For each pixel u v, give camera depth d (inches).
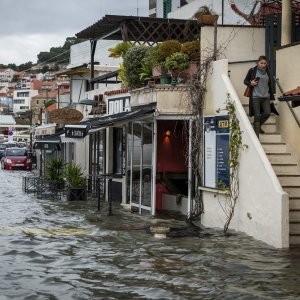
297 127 496.4
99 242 466.0
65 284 330.0
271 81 530.6
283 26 566.6
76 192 824.3
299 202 460.4
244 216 476.7
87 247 443.8
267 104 505.0
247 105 552.1
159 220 591.8
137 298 300.0
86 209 706.2
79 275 351.9
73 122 959.0
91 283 331.9
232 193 494.0
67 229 537.3
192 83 568.4
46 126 1400.1
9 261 393.4
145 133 654.5
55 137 955.3
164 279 339.0
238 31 589.9
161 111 603.2
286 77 512.7
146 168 655.1
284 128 521.3
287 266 368.8
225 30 587.5
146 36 847.1
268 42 591.8
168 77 616.4
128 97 772.6
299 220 446.0
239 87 566.3
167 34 845.2
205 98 555.5
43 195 884.0
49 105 2519.7
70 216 636.7
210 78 548.7
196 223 565.9
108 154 832.9
